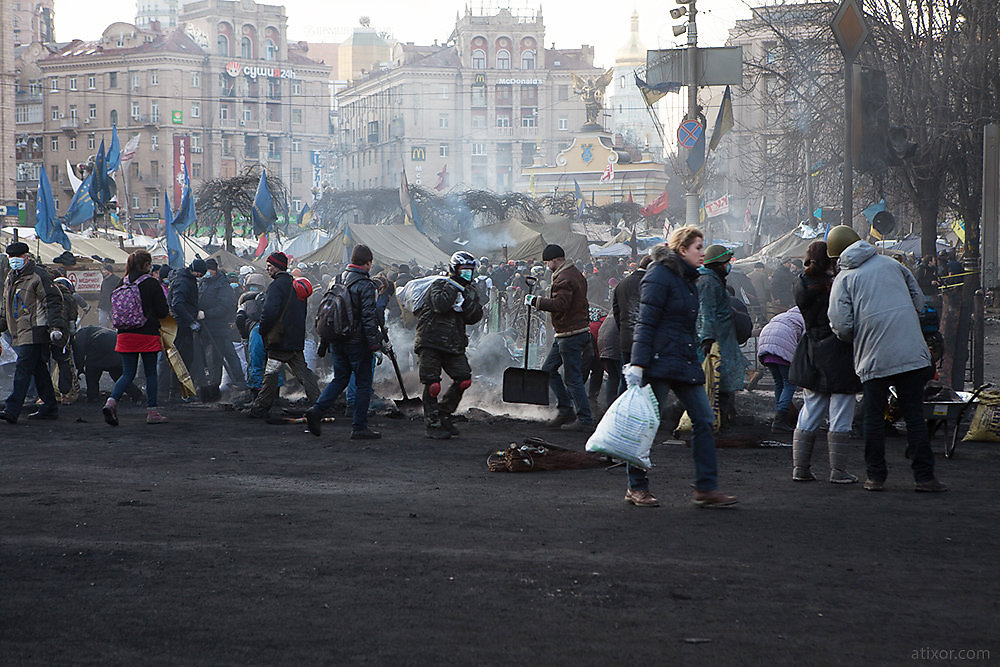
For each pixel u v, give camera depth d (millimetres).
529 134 143625
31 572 5152
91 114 125688
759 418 12031
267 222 44594
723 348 10047
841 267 7676
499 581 5027
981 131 22359
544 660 3945
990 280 12641
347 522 6387
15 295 11352
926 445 7617
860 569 5340
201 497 7207
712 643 4156
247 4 131875
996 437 10141
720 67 22859
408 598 4734
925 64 22797
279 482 7883
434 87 141625
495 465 8453
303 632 4250
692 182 22844
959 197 25875
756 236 45500
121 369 13703
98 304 21766
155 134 124750
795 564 5426
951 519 6609
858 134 12633
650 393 6906
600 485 7844
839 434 7953
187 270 14305
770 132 30703
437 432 10438
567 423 11141
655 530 6219
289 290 11859
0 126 69688
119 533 6043
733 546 5824
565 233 47562
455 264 10445
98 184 37000
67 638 4164
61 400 13414
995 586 5047
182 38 127750
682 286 6961
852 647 4125
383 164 146125
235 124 130000
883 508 6965
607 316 11602
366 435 10344
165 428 11055
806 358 7953
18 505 6867
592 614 4523
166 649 4043
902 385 7629
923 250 24016
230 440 10203
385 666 3873
